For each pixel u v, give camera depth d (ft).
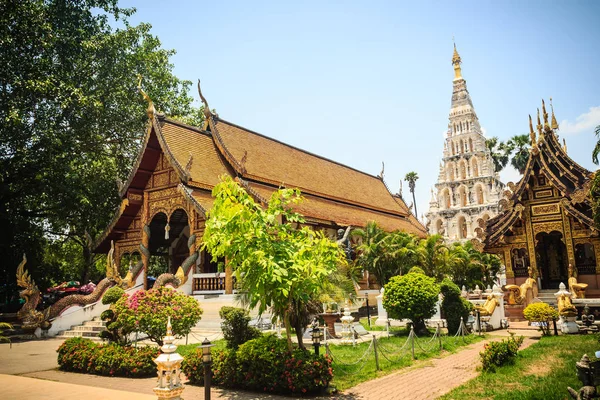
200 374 32.22
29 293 65.21
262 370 29.58
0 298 93.76
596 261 75.56
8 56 77.66
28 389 30.17
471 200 191.83
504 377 31.04
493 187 188.03
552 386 27.25
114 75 96.58
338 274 36.35
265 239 28.68
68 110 86.89
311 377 28.22
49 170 81.66
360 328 53.78
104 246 81.20
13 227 85.81
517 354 38.52
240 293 34.47
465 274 94.07
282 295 29.35
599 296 74.90
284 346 30.89
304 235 32.55
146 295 38.06
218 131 82.94
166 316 36.78
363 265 85.81
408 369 35.68
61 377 35.63
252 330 36.27
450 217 193.67
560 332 53.62
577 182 77.46
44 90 78.13
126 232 80.74
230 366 30.91
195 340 51.19
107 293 45.65
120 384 32.78
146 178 77.05
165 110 107.65
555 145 82.02
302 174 98.58
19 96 80.02
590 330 51.80
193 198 67.00
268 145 96.78
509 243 84.23
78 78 91.50
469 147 198.49
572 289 72.18
